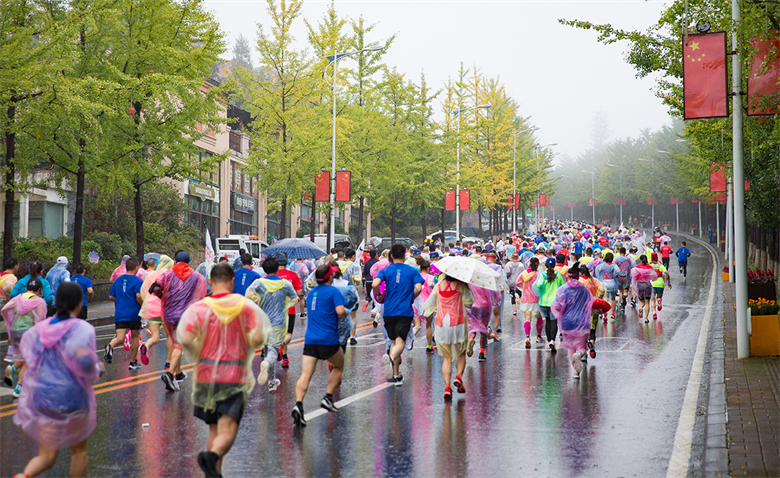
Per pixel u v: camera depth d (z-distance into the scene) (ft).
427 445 22.12
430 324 43.01
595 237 154.61
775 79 36.68
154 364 38.63
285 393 30.78
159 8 73.00
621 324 57.41
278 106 97.81
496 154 196.03
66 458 20.67
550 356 41.81
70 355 16.06
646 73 50.01
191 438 22.99
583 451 21.44
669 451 21.44
